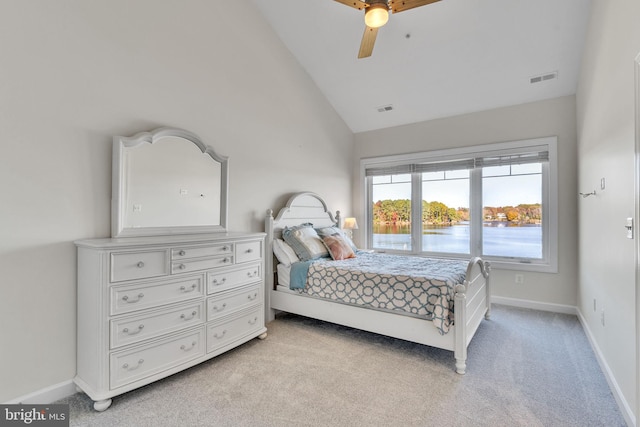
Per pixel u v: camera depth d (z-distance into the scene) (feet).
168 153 8.13
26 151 5.83
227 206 9.60
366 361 7.82
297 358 7.98
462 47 10.43
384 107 14.03
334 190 14.87
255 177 10.81
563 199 11.34
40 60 5.98
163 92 8.12
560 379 6.95
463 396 6.30
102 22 6.91
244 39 10.41
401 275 8.25
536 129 11.82
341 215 15.33
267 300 10.75
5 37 5.58
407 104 13.52
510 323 10.40
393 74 12.15
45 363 6.06
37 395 5.92
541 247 11.94
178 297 6.87
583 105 9.75
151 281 6.42
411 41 10.63
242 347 8.63
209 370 7.33
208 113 9.27
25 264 5.83
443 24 9.87
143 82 7.68
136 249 6.19
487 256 12.96
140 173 7.50
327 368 7.45
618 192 6.14
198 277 7.27
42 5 6.00
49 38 6.10
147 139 7.58
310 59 12.48
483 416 5.67
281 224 11.37
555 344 8.77
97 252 5.82
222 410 5.82
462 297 7.22
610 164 6.71
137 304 6.21
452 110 13.26
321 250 11.16
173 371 6.72
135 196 7.39
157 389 6.51
